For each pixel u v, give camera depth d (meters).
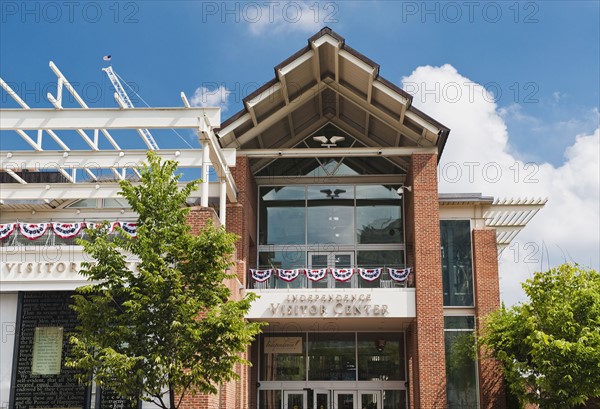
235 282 24.58
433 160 26.94
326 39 24.88
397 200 30.06
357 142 30.77
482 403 26.91
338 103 28.81
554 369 22.16
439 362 25.41
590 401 25.33
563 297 23.14
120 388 16.23
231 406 23.44
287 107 27.20
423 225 26.48
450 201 29.00
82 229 22.02
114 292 16.89
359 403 29.28
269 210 30.03
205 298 16.91
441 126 25.98
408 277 27.14
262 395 29.39
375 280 27.30
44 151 22.84
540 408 22.92
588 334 21.95
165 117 21.45
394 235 29.64
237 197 26.84
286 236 29.72
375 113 27.48
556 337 22.69
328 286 27.27
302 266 29.42
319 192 30.17
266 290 26.28
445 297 28.44
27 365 20.92
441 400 25.09
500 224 32.22
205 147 21.86
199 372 16.34
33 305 21.27
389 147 28.28
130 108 21.50
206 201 21.66
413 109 25.94
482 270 28.47
